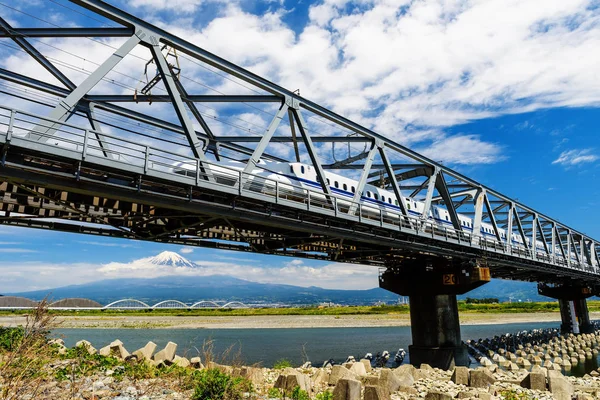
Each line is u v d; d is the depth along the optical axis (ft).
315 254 104.53
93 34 53.83
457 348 107.45
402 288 115.55
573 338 183.93
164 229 73.31
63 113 45.27
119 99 67.62
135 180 50.93
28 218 59.77
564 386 57.98
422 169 116.06
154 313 346.95
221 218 63.62
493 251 116.57
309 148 73.26
